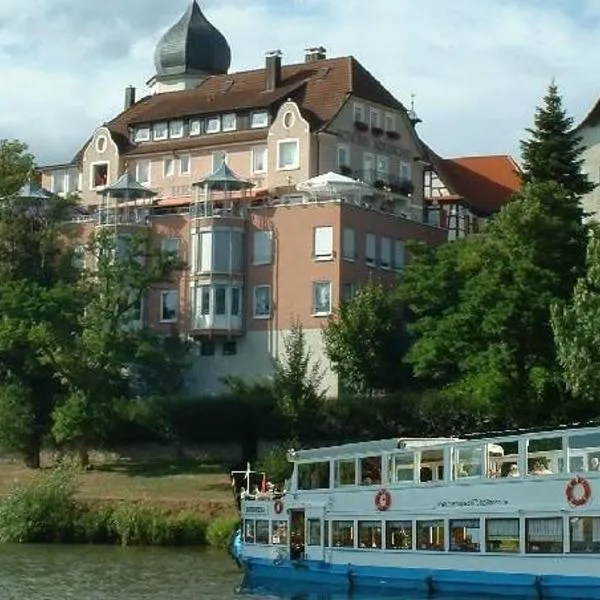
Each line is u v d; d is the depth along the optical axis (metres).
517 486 57.72
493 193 169.12
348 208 129.00
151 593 63.47
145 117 158.62
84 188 160.50
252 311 131.25
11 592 63.19
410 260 130.12
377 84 154.25
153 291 135.50
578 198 110.62
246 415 116.44
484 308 103.44
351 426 111.38
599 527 54.28
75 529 91.62
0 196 129.88
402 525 63.00
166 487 103.69
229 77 160.12
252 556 70.62
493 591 58.31
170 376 130.12
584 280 87.25
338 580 65.81
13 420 114.31
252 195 146.25
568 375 83.56
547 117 119.19
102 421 113.88
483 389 99.69
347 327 120.00
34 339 112.44
